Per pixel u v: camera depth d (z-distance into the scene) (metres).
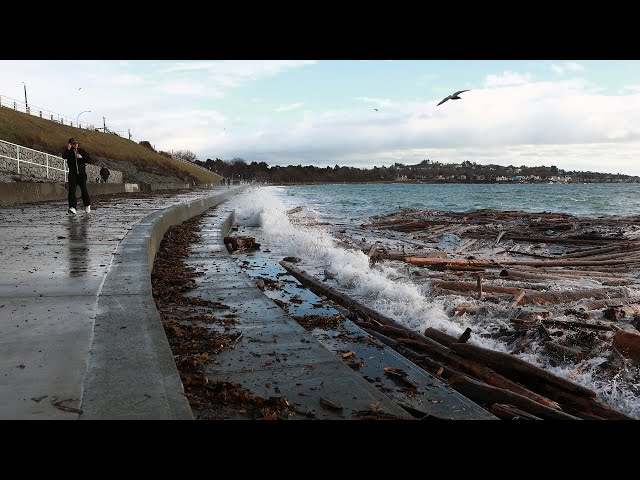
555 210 38.75
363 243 16.23
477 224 23.78
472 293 8.82
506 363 5.02
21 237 8.61
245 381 3.56
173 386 2.71
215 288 6.68
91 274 5.59
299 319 6.27
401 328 6.45
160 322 3.90
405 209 37.12
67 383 2.72
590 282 10.16
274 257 12.67
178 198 28.80
